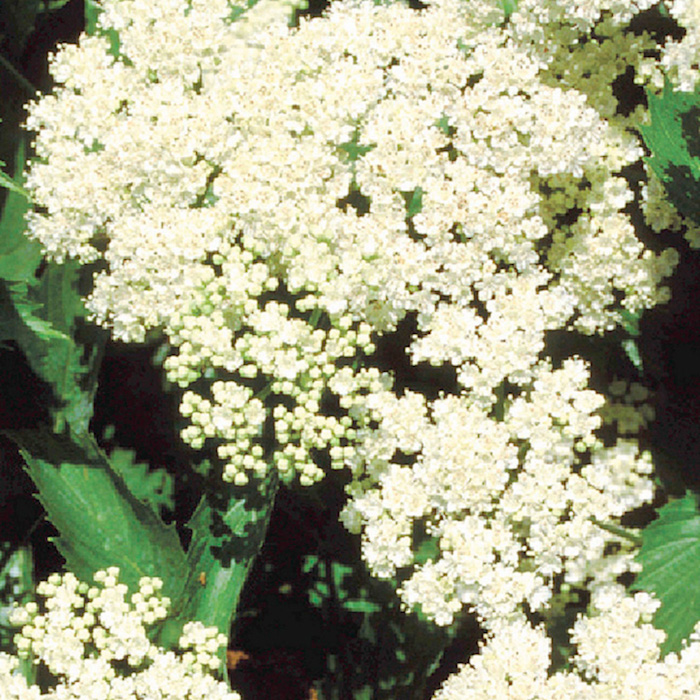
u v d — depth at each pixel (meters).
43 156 0.76
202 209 0.75
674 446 0.76
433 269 0.75
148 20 0.76
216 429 0.75
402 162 0.75
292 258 0.75
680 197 0.75
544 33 0.76
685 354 0.77
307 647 0.78
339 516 0.75
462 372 0.74
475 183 0.75
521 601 0.74
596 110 0.77
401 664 0.77
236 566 0.75
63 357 0.77
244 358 0.74
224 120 0.75
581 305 0.77
